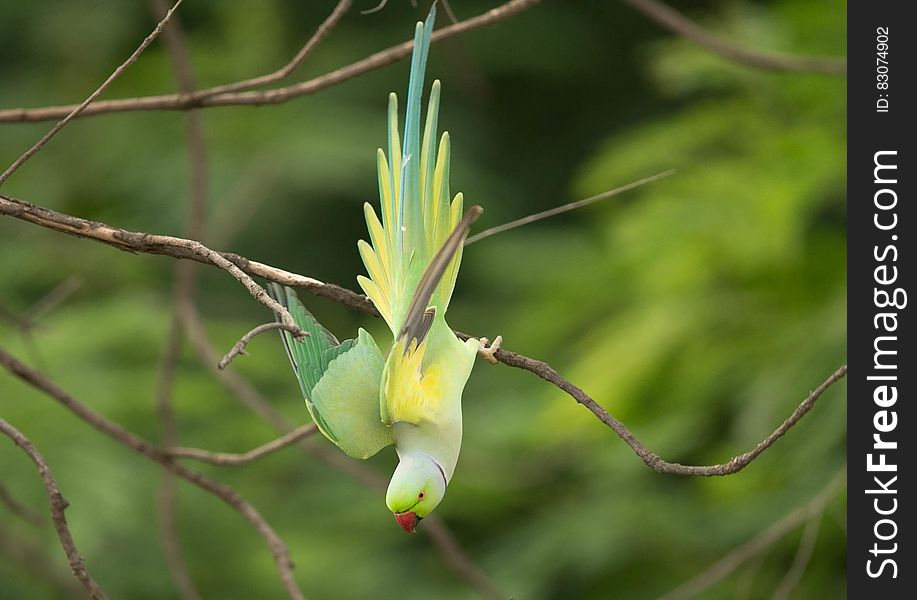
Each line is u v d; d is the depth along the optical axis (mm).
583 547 10938
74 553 5715
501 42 18281
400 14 18203
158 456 7320
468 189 17125
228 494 7262
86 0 17891
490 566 11414
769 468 10031
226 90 7133
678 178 11258
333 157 15930
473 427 12367
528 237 17031
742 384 10250
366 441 5355
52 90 17109
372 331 14336
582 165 18531
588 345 11430
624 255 11352
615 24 18672
